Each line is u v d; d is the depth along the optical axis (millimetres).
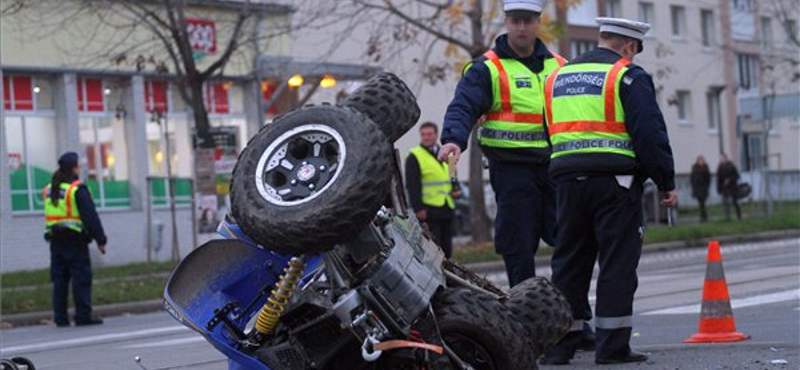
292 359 7449
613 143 10609
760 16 68625
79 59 37031
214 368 12625
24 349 17219
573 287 11055
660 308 16172
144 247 40781
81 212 21266
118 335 18516
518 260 11484
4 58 37562
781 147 73812
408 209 8062
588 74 10711
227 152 31281
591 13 59031
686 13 66250
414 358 7254
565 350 11062
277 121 7543
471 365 7598
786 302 15570
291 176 7332
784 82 66188
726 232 39625
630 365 10750
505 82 11383
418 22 34219
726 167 49219
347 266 7344
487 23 34469
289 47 41875
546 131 11391
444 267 8172
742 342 11945
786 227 42656
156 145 41438
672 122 65875
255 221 7223
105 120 40406
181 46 30484
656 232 39031
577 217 10836
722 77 68562
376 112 8117
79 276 21500
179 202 41969
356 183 7121
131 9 31094
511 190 11445
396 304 7273
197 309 7816
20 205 38375
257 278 7824
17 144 38312
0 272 37062
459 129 11031
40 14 35406
